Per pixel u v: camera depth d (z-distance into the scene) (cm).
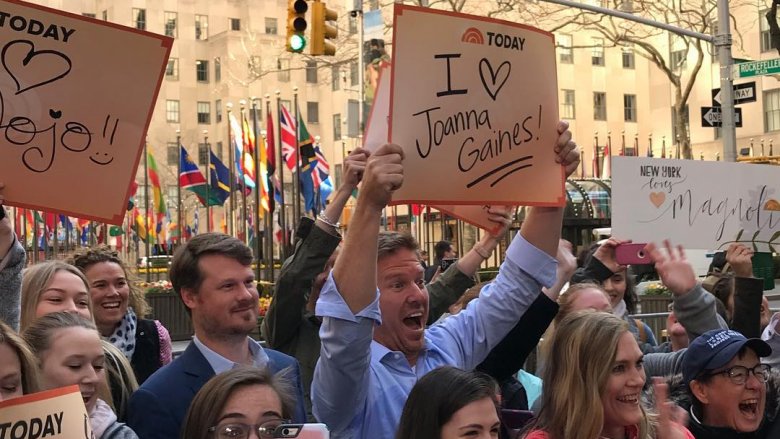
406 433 329
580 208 2672
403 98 387
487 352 436
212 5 7375
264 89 6962
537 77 418
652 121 5794
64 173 355
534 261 432
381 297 399
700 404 451
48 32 351
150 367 561
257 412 297
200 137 7319
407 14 386
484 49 403
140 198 6681
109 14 7150
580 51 5934
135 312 577
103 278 536
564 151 422
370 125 409
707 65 5216
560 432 369
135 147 364
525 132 416
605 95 5981
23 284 447
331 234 488
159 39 366
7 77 347
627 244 598
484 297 438
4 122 346
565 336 373
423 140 391
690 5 3641
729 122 1845
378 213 358
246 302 393
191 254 395
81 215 357
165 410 374
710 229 627
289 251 2569
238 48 7019
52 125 353
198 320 395
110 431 346
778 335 568
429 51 391
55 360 341
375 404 387
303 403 416
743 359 439
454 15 396
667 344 675
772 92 4912
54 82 353
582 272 627
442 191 396
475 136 402
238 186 3409
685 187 619
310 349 495
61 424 266
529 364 696
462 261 567
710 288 715
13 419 260
